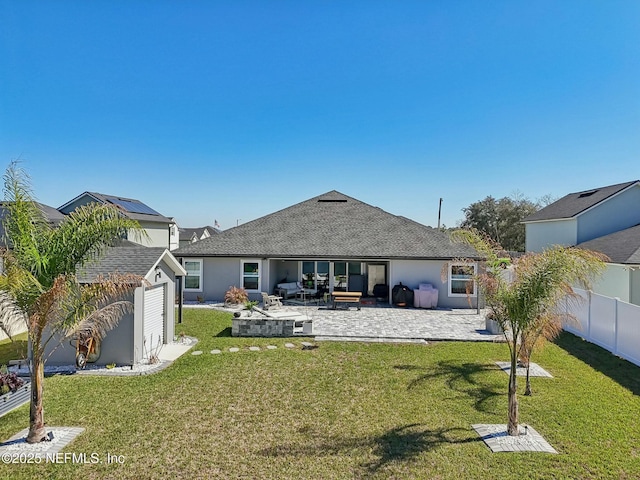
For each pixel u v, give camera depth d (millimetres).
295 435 6586
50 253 6434
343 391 8664
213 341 13188
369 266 22750
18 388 7906
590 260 6859
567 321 12117
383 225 23906
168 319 12789
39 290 6031
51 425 6902
